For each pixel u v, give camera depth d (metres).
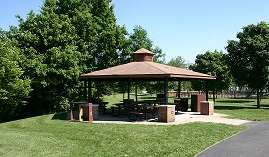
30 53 21.45
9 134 11.75
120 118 16.27
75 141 10.05
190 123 13.33
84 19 24.52
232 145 8.96
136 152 8.31
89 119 15.10
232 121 14.43
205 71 31.62
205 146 8.84
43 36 22.06
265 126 12.77
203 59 32.50
